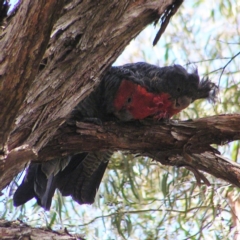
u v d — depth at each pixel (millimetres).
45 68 5332
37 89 5309
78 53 5441
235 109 10766
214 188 9727
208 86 8461
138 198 9734
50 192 8281
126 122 7270
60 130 6715
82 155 8703
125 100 7594
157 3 5680
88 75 5578
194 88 8125
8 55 4367
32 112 5359
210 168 7477
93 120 7352
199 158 7430
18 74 4375
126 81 7637
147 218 10688
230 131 6719
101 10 5469
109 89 7664
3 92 4379
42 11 4281
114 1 5477
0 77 4359
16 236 6559
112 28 5504
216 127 6742
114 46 5590
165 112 7809
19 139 5379
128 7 5559
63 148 6824
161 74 7980
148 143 6984
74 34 5406
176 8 6137
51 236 6711
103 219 9625
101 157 8852
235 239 9320
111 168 10273
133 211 9836
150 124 7066
